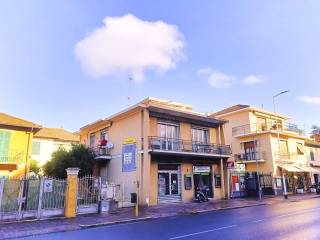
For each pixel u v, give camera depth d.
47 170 23.05
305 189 33.75
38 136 33.44
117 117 23.61
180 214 15.47
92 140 28.56
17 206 12.89
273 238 8.19
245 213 14.72
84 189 15.48
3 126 20.95
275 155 30.50
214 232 9.42
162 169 21.25
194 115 23.20
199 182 23.41
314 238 8.10
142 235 9.42
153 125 21.62
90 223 12.21
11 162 20.41
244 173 27.03
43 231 10.61
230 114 34.88
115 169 23.11
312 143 37.69
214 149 24.64
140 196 19.31
